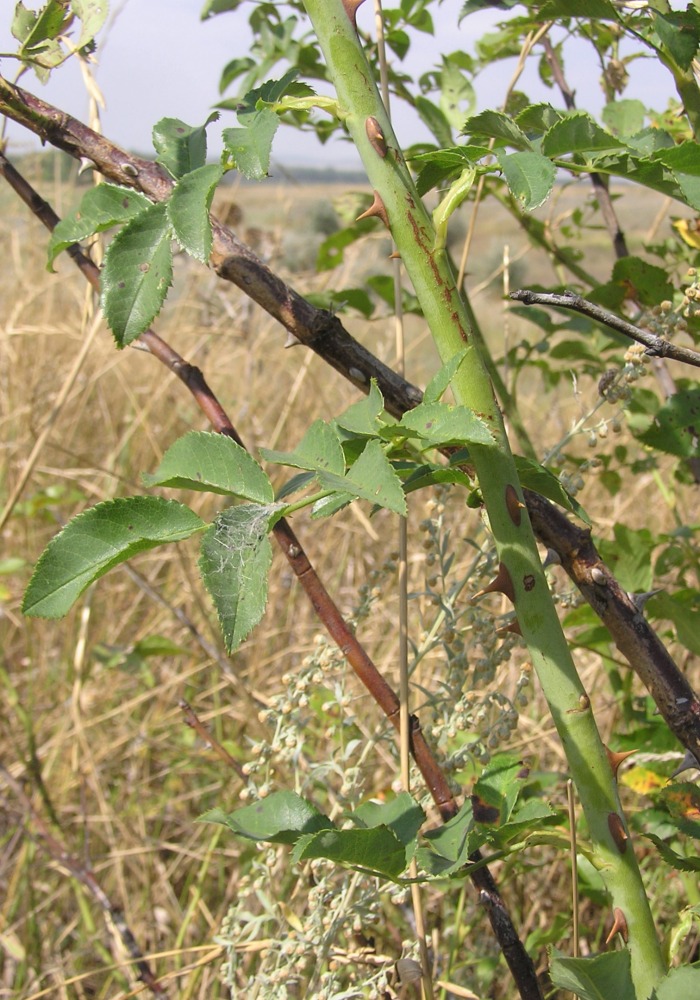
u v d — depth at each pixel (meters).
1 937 0.41
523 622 0.21
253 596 0.18
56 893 0.46
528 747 0.45
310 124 0.37
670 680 0.23
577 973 0.21
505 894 0.40
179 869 0.49
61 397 0.43
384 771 0.42
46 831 0.41
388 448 0.20
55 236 0.22
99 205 0.22
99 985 0.44
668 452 0.31
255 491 0.20
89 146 0.25
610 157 0.23
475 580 0.28
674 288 0.32
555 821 0.33
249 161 0.19
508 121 0.22
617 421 0.27
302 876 0.29
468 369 0.21
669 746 0.32
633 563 0.34
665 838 0.32
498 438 0.21
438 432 0.19
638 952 0.22
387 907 0.37
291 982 0.28
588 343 0.38
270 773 0.28
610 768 0.21
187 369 0.28
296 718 0.28
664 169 0.22
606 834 0.21
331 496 0.19
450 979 0.33
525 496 0.23
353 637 0.26
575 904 0.23
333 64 0.21
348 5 0.21
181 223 0.19
